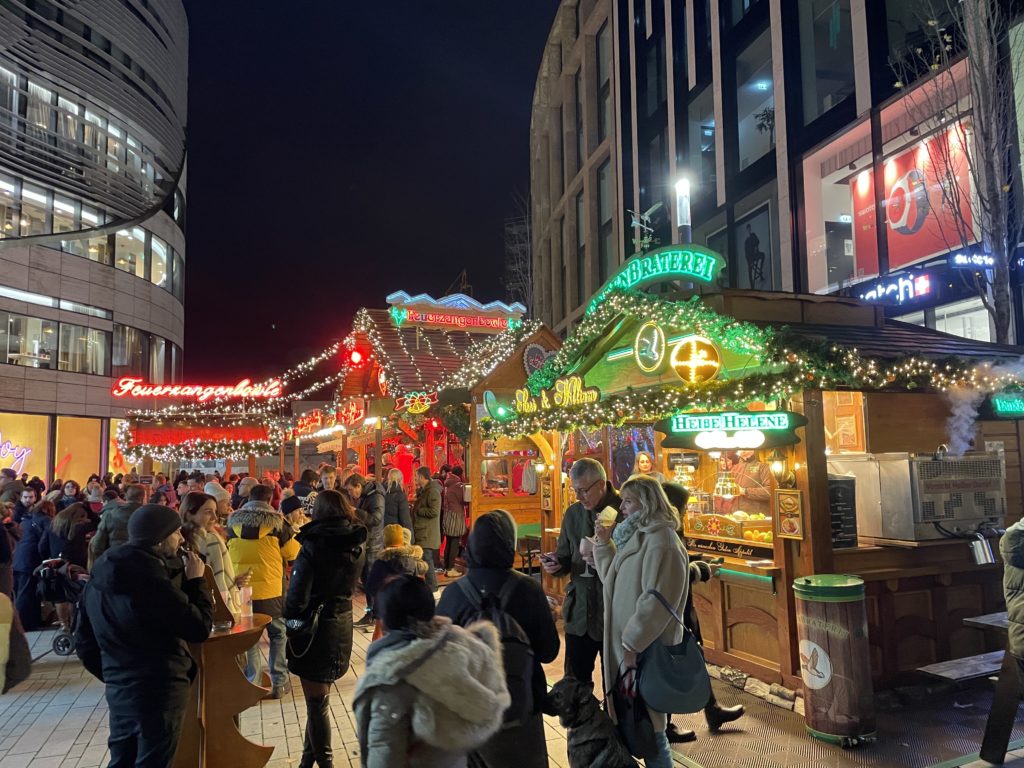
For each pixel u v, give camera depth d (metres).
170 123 34.50
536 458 12.38
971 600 5.88
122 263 30.77
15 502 10.62
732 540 6.16
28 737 5.32
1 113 24.30
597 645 4.60
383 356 14.97
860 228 14.88
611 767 3.39
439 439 16.33
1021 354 6.71
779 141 17.47
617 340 7.37
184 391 19.94
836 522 5.43
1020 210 10.93
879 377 5.22
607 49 29.25
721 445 5.58
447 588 3.27
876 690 5.39
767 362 5.23
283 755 4.86
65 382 27.22
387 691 2.28
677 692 3.64
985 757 4.43
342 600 4.48
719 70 20.23
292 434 19.52
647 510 3.85
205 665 4.27
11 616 4.92
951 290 12.30
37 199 26.17
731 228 19.75
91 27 28.39
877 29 14.47
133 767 3.49
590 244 29.52
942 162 12.53
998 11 10.97
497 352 12.98
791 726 5.02
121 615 3.45
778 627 5.58
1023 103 10.89
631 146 26.27
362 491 10.01
